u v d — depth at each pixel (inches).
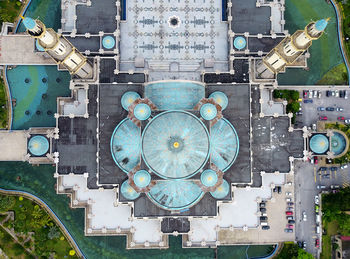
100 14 4714.6
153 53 4778.5
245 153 4340.6
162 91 4207.7
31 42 4901.6
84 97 4608.8
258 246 4982.8
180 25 4815.5
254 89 4453.7
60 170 4397.1
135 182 3868.1
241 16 4766.2
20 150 4845.0
